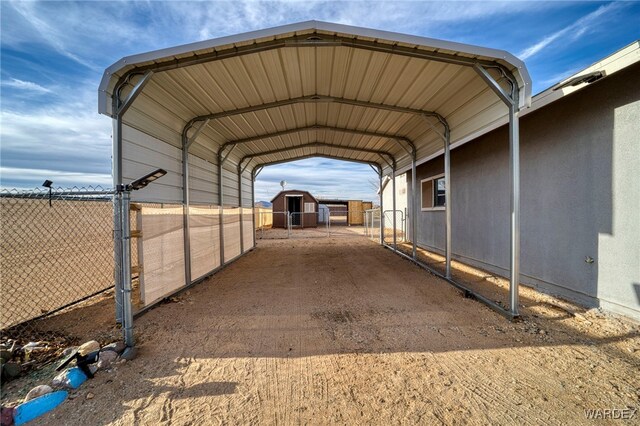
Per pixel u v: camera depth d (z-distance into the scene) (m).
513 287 3.16
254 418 1.70
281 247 9.66
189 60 3.14
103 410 1.76
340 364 2.29
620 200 3.05
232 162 7.36
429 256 7.43
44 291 4.09
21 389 1.95
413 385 2.00
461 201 6.39
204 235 5.30
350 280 5.07
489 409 1.75
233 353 2.49
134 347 2.50
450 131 4.90
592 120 3.33
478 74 3.37
